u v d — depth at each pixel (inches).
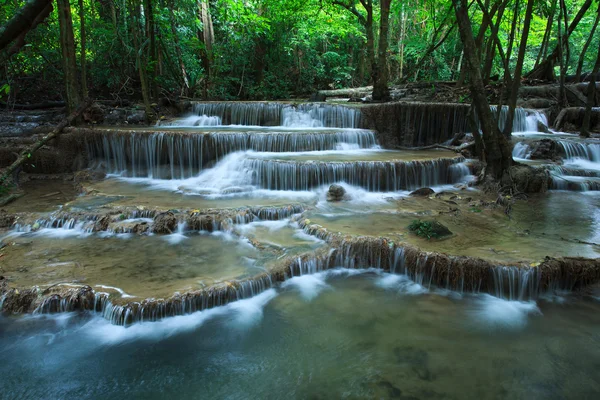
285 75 892.0
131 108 590.6
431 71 1002.1
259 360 173.3
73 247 262.1
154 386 159.2
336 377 162.7
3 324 193.6
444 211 317.7
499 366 167.6
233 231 285.4
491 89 657.0
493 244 249.1
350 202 344.5
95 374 165.3
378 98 658.2
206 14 736.3
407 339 186.1
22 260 241.3
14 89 578.9
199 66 738.8
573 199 357.4
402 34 956.0
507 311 206.7
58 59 605.9
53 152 433.4
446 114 527.5
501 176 376.8
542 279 216.1
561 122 595.2
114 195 355.3
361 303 215.3
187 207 316.8
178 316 200.4
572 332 190.1
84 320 197.6
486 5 509.7
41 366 169.2
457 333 189.9
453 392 153.3
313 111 556.1
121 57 639.8
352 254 251.4
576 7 918.4
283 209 314.3
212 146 424.8
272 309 209.9
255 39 828.6
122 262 240.8
